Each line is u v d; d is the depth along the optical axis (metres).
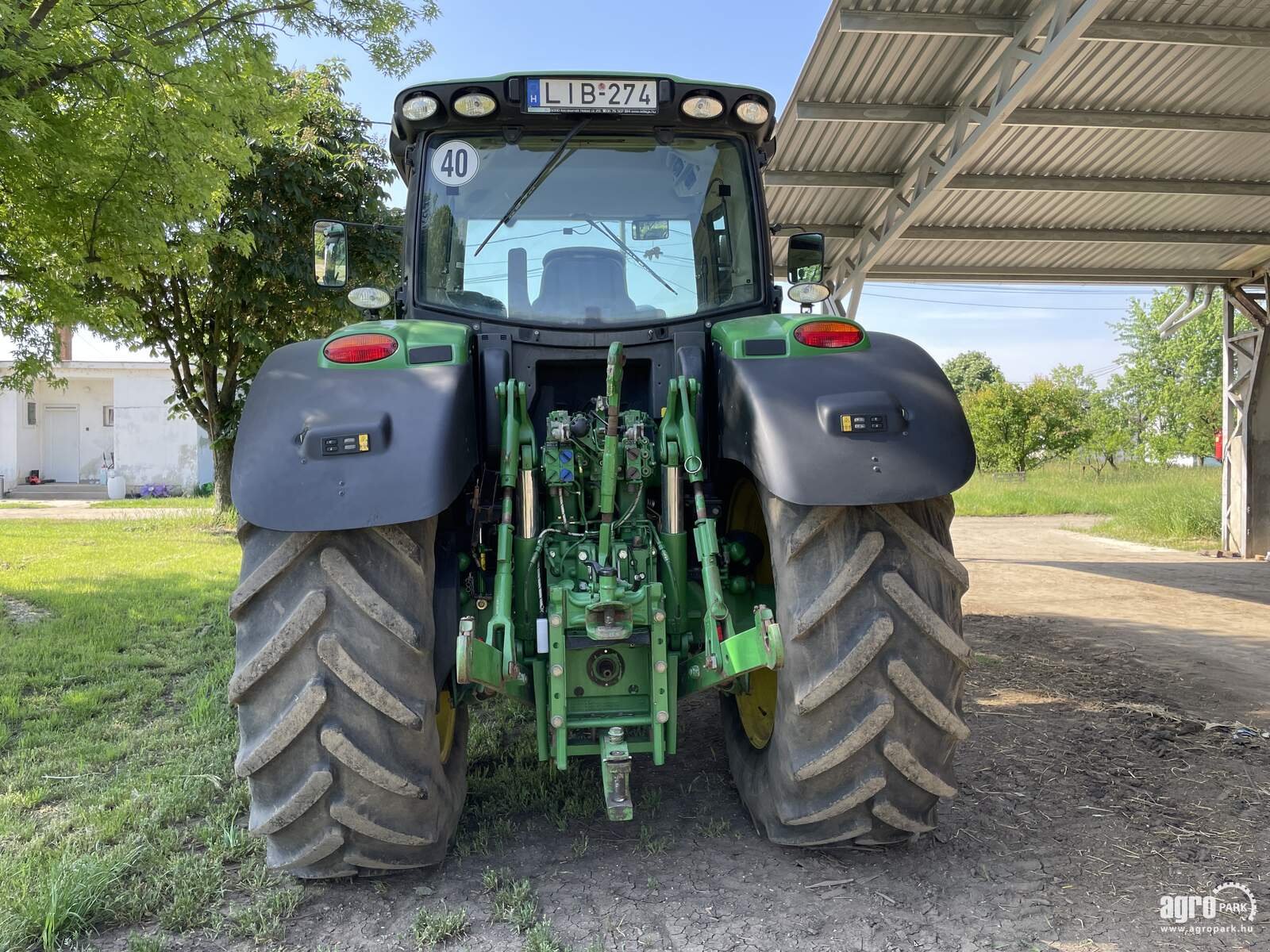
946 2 6.77
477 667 2.27
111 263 7.24
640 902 2.44
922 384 2.54
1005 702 4.42
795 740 2.42
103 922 2.36
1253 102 7.57
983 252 10.39
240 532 2.43
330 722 2.25
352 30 8.38
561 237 3.14
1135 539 13.04
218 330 13.46
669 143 3.20
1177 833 2.90
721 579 2.95
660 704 2.54
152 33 6.64
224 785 3.22
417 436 2.30
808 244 3.65
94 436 28.23
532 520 2.66
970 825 2.94
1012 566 10.03
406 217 3.22
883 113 7.93
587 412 3.03
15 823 2.93
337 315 13.67
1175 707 4.34
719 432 2.89
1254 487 11.11
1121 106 7.61
